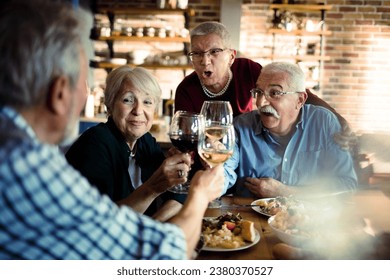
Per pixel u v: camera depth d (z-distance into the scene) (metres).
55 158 0.65
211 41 2.15
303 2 5.27
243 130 1.84
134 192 1.26
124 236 0.70
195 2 5.34
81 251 0.67
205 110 1.64
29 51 0.63
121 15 5.39
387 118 5.36
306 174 1.82
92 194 0.67
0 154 0.60
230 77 2.33
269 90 1.70
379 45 5.28
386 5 5.21
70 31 0.66
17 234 0.63
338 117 2.04
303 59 5.32
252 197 1.62
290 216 1.21
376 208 1.41
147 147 1.61
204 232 1.13
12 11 0.64
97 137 1.40
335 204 1.42
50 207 0.62
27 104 0.65
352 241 1.06
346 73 5.34
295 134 1.80
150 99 1.45
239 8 5.20
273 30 5.18
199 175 0.91
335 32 5.30
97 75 5.48
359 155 2.14
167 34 5.23
